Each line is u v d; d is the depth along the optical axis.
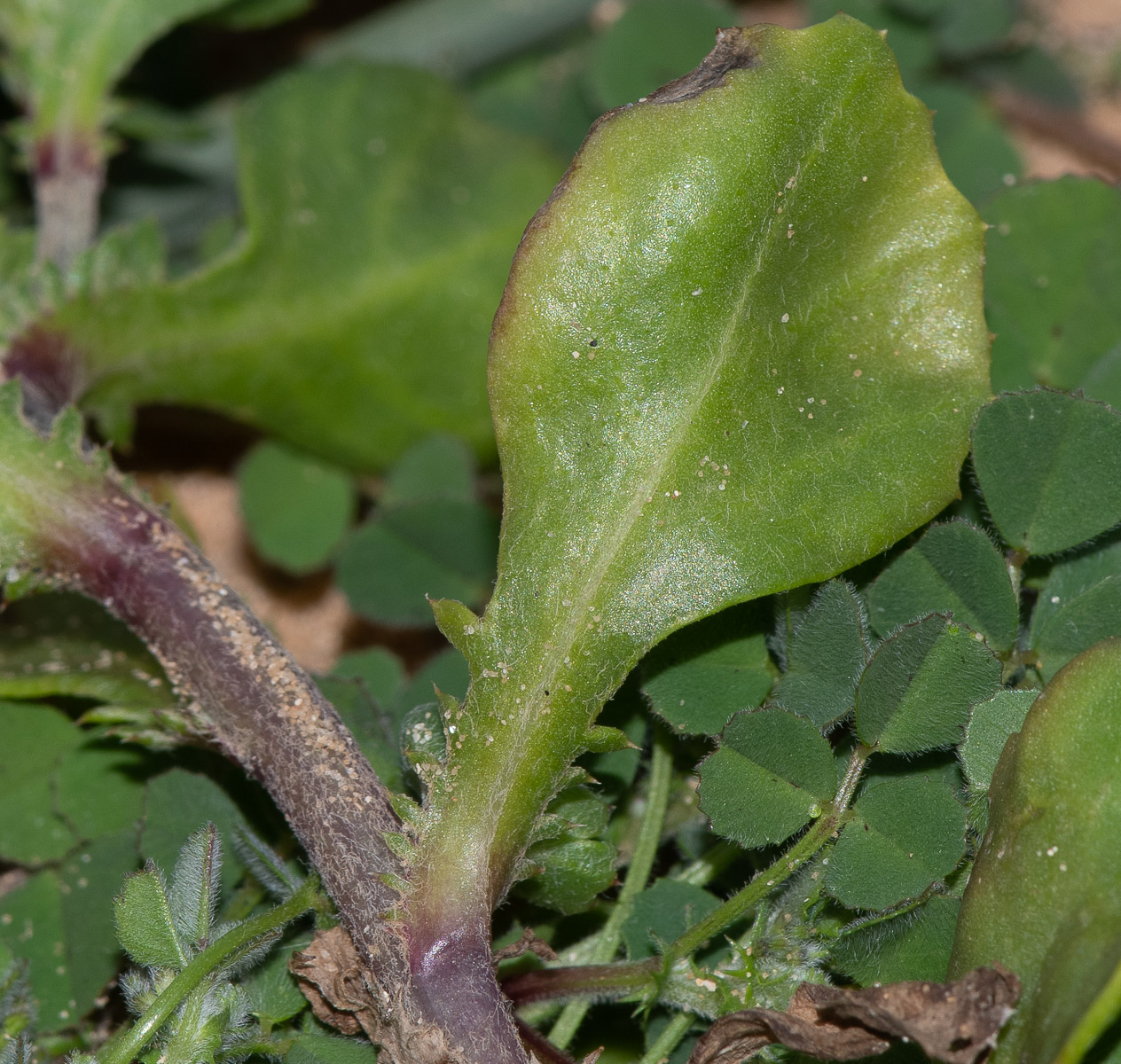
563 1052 0.33
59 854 0.35
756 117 0.33
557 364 0.33
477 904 0.33
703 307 0.33
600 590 0.33
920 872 0.33
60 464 0.34
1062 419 0.33
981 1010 0.32
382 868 0.33
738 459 0.33
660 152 0.33
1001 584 0.33
